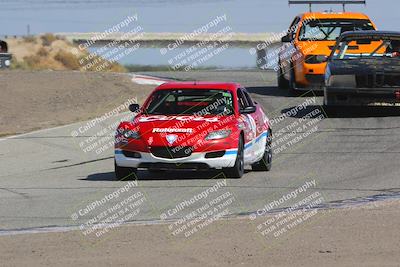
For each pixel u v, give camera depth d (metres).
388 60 57.12
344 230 25.50
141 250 23.34
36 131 57.12
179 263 21.91
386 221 26.55
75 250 23.42
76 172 41.22
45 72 92.06
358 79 55.50
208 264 21.80
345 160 42.44
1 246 23.95
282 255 22.66
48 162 45.28
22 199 32.56
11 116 64.88
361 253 22.72
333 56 58.59
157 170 40.09
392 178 36.19
